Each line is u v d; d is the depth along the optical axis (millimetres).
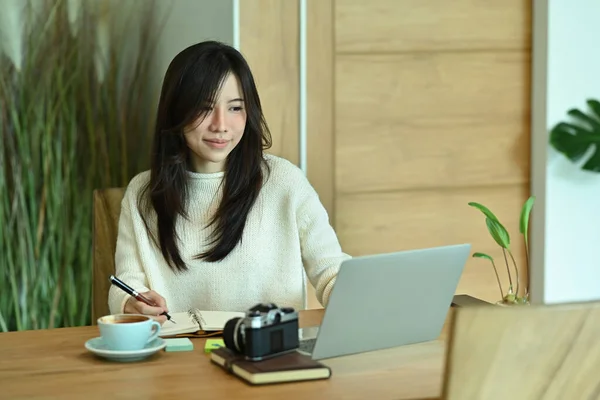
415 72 3322
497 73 3408
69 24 2994
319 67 3223
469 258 3455
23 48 2969
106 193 2539
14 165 2996
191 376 1579
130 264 2281
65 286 3082
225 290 2299
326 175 3273
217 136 2164
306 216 2342
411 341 1789
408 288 1692
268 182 2352
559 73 3381
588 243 3492
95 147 3055
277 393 1470
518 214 3496
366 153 3309
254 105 2246
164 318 1933
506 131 3445
